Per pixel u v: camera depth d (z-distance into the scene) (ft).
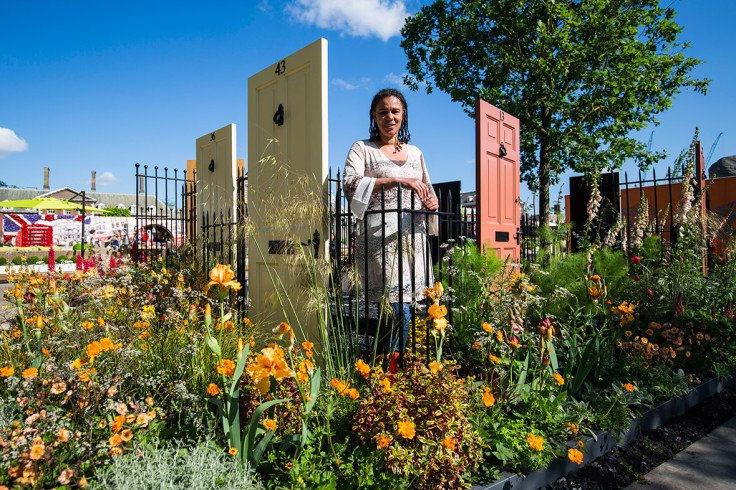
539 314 9.87
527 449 6.02
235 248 12.87
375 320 10.87
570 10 28.40
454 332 8.75
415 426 5.46
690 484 6.49
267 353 4.91
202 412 5.86
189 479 4.52
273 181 11.08
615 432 7.22
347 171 9.00
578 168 30.32
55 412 4.88
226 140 15.37
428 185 9.77
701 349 10.62
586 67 29.63
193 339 6.92
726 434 8.29
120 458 4.61
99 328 7.71
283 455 5.27
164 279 11.97
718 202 26.48
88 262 15.23
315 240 9.22
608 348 8.95
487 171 14.30
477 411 6.57
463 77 33.71
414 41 35.53
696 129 14.69
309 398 5.21
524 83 30.99
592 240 20.22
